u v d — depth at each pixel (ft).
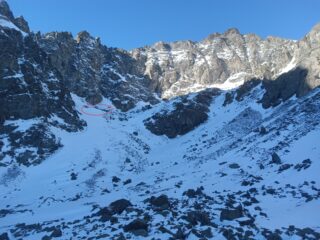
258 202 124.16
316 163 143.43
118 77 440.86
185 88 481.05
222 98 372.17
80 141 282.97
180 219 107.55
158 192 162.61
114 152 269.64
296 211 110.11
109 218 120.98
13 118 273.95
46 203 186.80
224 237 92.68
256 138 208.85
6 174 225.76
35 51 324.80
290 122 203.41
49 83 318.45
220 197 135.13
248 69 499.10
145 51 537.24
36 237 115.03
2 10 377.91
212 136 282.97
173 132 327.47
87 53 430.20
